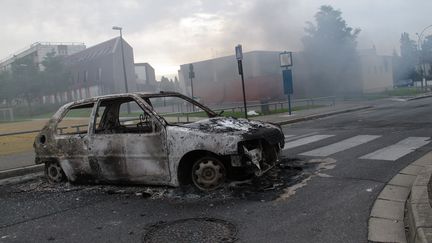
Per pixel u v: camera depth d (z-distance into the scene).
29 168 9.38
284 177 6.75
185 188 6.21
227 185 6.09
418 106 22.89
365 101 34.09
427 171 6.03
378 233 4.31
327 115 21.34
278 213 5.08
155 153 6.19
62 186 7.23
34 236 4.87
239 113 24.05
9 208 6.16
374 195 5.61
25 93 58.44
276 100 41.22
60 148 7.14
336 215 4.91
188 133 5.94
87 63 72.06
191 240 4.39
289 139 11.83
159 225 4.92
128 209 5.63
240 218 4.98
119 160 6.50
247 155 5.80
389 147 9.16
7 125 32.00
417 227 3.90
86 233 4.84
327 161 7.96
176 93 7.54
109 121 7.77
